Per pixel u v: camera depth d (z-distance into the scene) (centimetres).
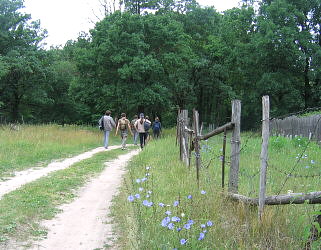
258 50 3312
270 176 691
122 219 557
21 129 1909
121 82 3159
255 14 3722
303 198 410
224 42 3959
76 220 565
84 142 1869
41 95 4350
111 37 3167
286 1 3347
